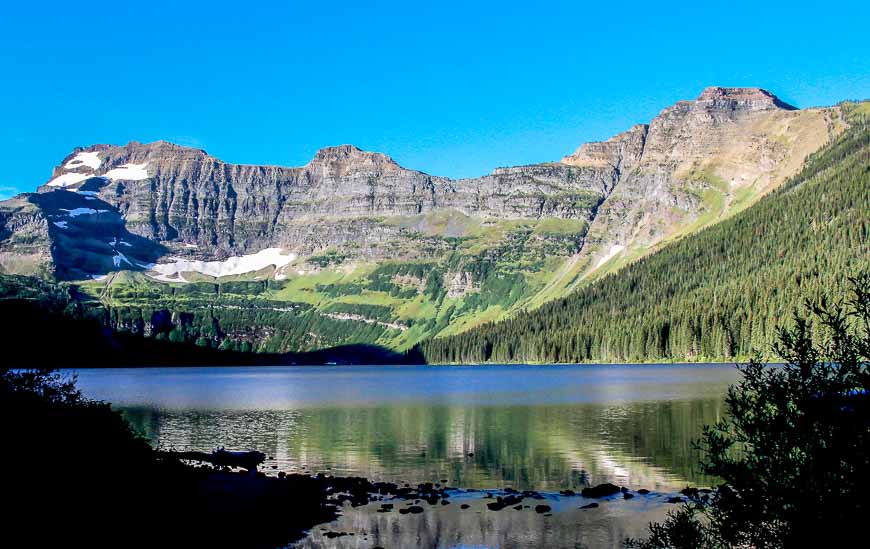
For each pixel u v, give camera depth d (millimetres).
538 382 194750
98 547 34469
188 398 155125
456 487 57094
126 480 42219
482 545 41156
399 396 156375
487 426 95312
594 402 125312
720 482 56219
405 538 42625
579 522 45594
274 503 49188
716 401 118625
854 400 21812
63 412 42906
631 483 57188
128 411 122750
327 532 43562
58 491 37281
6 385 42500
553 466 64875
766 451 22750
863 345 21969
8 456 37281
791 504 21844
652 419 96500
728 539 23578
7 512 34219
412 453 73688
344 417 110688
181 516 42000
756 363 24297
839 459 21453
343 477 61031
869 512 20703
